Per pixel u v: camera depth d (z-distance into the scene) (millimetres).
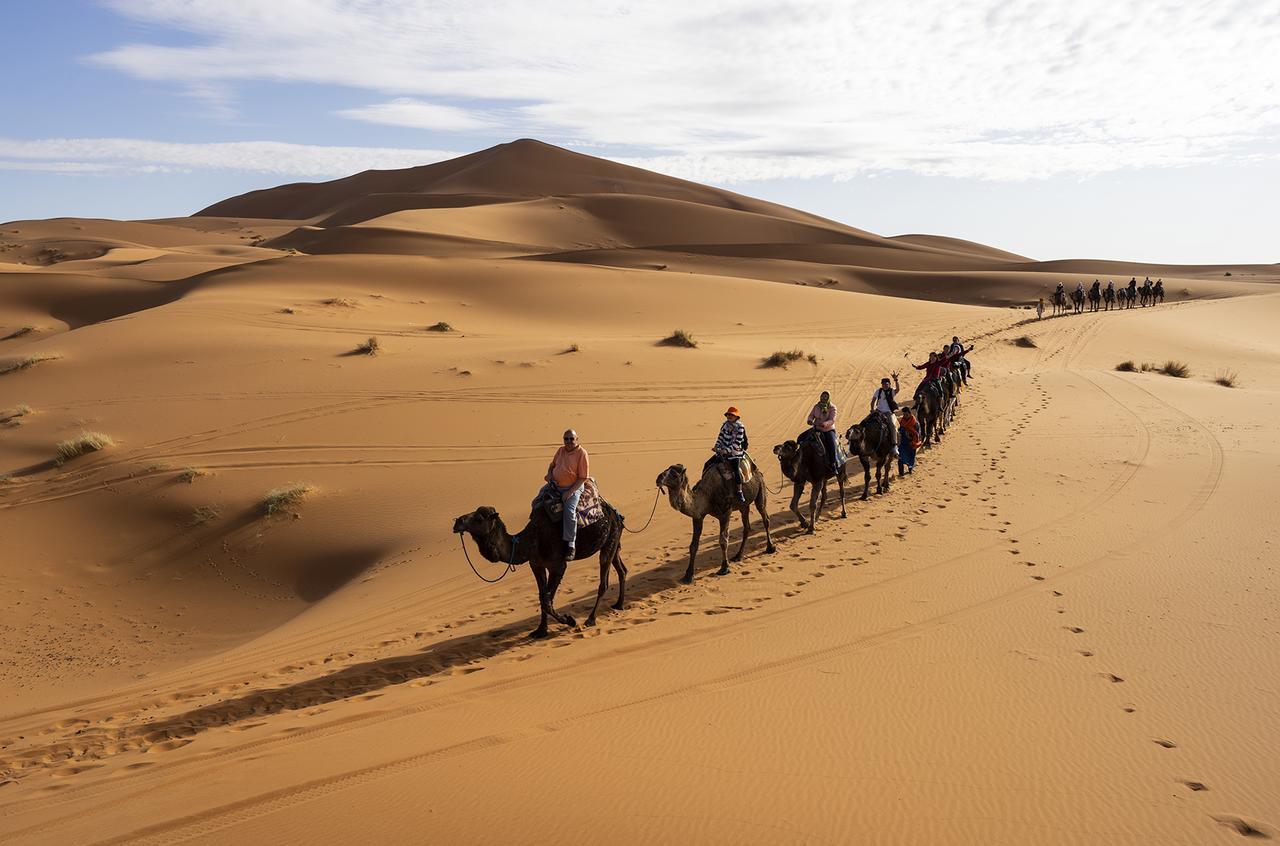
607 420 25531
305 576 17156
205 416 25500
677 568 14164
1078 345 46812
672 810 6234
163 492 20562
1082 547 13648
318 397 27094
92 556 18328
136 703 10180
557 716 8195
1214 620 10336
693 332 46875
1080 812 6188
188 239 162500
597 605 11852
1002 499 17141
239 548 18250
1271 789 6531
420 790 6656
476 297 54938
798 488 15594
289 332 37938
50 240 128625
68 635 15289
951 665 9219
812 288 67938
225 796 6691
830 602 11617
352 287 54781
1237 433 23219
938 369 23203
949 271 117125
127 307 58062
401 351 34031
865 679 8891
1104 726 7668
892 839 5801
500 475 20781
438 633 11891
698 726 7824
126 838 6098
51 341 36719
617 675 9328
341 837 5969
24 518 19656
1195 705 8086
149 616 16094
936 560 13328
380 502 19547
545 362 32156
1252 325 58719
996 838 5824
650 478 20188
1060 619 10562
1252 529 14273
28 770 8000
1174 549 13352
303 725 8258
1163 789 6531
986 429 25281
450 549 16234
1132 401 29344
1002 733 7555
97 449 22984
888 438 17906
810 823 6020
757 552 14633
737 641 10273
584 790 6590
